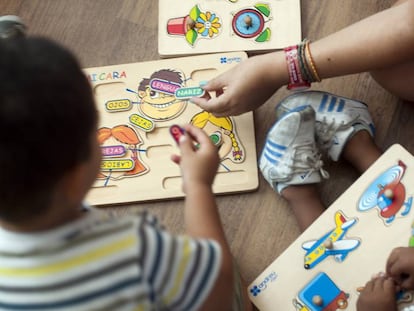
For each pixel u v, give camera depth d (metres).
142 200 1.03
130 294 0.55
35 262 0.53
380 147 1.04
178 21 1.11
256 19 1.10
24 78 0.46
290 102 1.02
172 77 1.08
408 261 0.83
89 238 0.55
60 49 0.49
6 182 0.48
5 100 0.45
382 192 0.92
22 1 1.18
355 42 0.90
